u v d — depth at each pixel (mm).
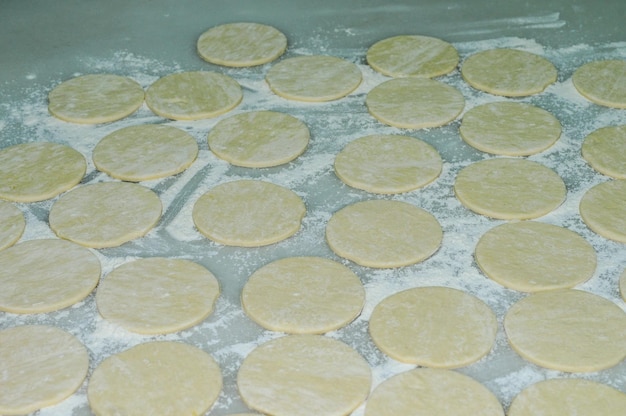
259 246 937
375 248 927
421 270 914
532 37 1169
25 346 858
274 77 1112
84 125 1062
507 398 826
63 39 1174
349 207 966
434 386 829
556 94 1092
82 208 969
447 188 987
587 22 1189
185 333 870
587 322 868
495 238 935
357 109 1076
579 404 816
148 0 1236
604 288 898
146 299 890
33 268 916
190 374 838
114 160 1016
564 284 896
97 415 817
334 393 825
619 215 953
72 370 842
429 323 870
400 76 1116
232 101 1080
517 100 1085
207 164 1016
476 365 846
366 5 1224
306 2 1231
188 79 1113
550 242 931
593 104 1077
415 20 1199
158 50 1160
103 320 876
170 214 967
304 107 1079
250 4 1230
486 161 1010
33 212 973
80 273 911
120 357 850
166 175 1003
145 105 1087
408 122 1051
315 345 857
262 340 865
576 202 973
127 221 954
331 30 1187
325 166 1012
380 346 855
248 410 821
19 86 1109
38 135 1051
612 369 842
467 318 873
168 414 814
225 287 905
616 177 995
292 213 961
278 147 1026
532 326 866
